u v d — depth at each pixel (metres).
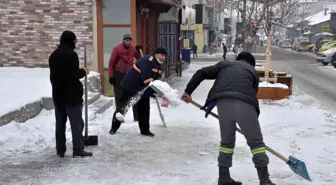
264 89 14.48
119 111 9.16
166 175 6.62
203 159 7.55
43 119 9.93
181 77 23.75
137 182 6.27
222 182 5.98
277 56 54.00
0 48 15.23
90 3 14.81
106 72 15.14
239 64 6.12
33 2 14.93
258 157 5.77
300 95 17.59
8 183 6.17
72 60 7.05
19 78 13.20
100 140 8.80
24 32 15.10
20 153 7.61
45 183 6.20
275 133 9.59
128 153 7.89
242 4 29.95
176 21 23.98
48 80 12.83
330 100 16.92
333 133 9.59
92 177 6.48
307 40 72.06
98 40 15.01
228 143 5.94
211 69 6.16
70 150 7.94
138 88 9.01
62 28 15.02
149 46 21.23
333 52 37.25
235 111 5.75
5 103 9.52
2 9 15.02
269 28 21.28
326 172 6.79
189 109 12.96
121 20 15.02
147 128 9.31
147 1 18.12
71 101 7.20
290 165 6.21
